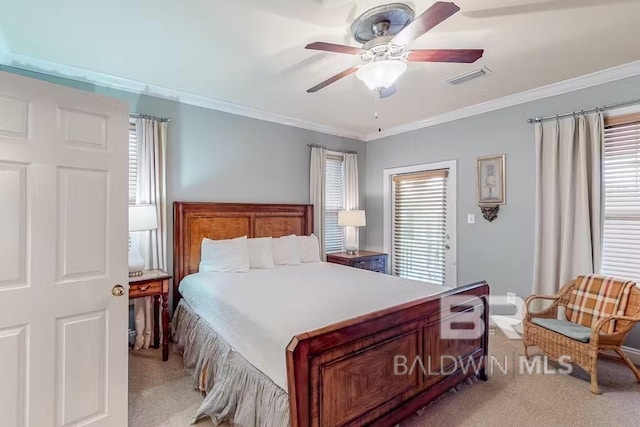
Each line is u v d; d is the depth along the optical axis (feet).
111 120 5.90
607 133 9.70
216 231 11.91
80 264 5.52
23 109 4.99
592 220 9.55
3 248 4.82
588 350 7.65
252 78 9.81
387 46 6.02
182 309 9.87
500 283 12.06
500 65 8.91
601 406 7.01
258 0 6.07
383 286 8.57
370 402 5.59
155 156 10.53
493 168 12.15
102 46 7.88
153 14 6.54
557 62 8.76
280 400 5.15
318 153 15.12
